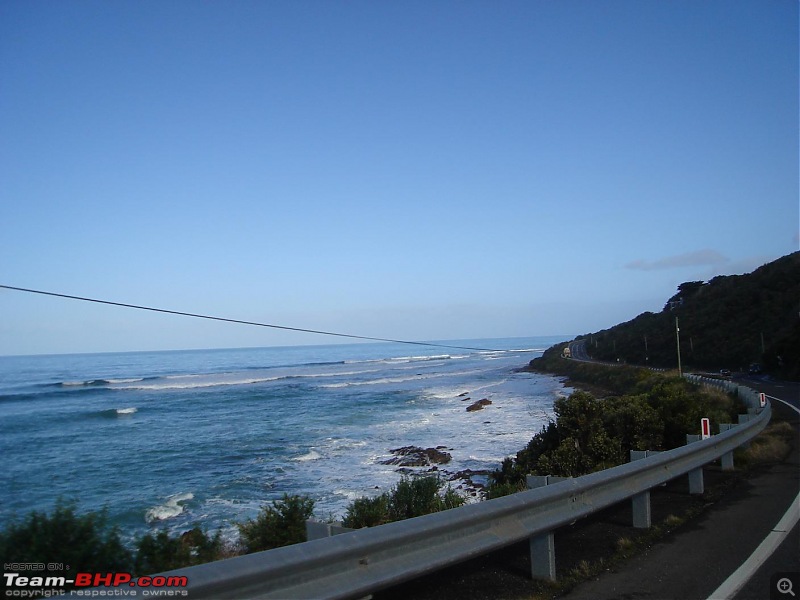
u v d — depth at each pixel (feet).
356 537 13.04
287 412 149.28
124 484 71.82
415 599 16.43
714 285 319.06
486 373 313.32
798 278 236.43
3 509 58.34
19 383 257.14
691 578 18.61
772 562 20.15
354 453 90.84
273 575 11.30
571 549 21.66
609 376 213.05
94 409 161.07
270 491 66.49
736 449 42.73
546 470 42.75
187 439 107.86
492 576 18.40
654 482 25.30
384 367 384.68
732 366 207.41
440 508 30.30
